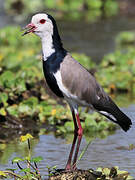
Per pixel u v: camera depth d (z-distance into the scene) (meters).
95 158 11.01
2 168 10.43
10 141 12.42
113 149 11.60
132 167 10.40
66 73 10.25
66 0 30.14
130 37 23.48
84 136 12.80
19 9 29.78
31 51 20.89
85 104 10.46
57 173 9.85
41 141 12.37
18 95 14.39
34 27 10.59
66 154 11.34
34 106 13.97
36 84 15.75
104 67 18.66
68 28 25.97
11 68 17.31
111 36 24.42
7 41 23.67
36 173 9.71
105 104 10.55
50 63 10.41
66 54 10.52
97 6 29.64
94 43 23.22
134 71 18.14
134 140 12.30
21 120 13.55
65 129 13.11
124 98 16.09
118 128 13.48
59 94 10.62
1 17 28.09
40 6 30.08
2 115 13.43
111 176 9.70
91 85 10.38
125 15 28.77
